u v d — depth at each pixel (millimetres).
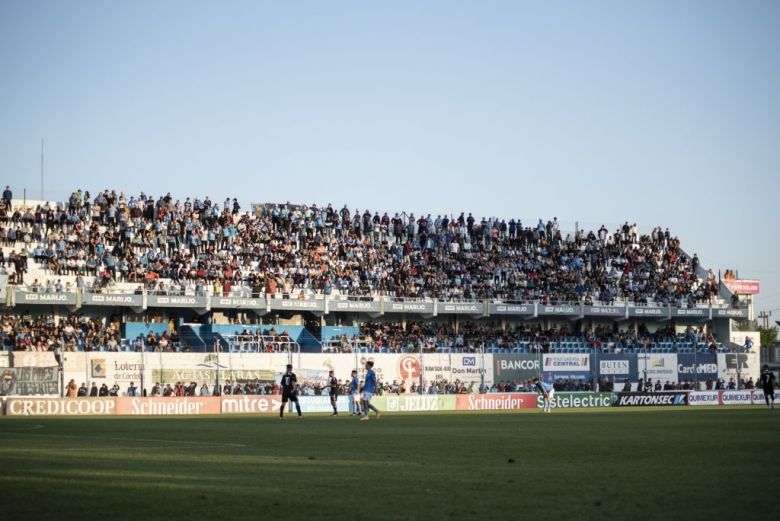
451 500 15148
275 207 101750
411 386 86812
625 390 93250
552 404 83125
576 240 109000
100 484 17188
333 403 60000
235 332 87625
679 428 37281
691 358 98000
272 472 19250
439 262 101438
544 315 103688
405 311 95438
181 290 87375
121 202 92250
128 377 77812
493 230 106562
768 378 66688
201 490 16406
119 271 87250
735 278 126312
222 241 93938
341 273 96062
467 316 100938
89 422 47969
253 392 78000
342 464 20984
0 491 16188
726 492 15875
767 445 26312
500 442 28672
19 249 85500
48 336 78750
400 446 26969
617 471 19188
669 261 112688
